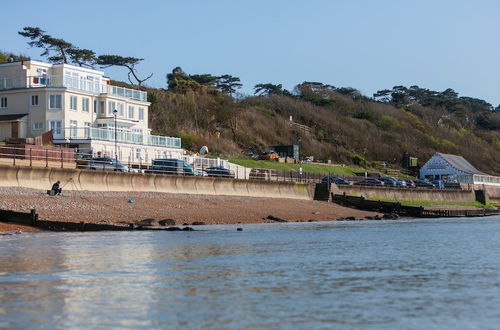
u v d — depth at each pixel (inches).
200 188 3218.5
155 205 2721.5
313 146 6481.3
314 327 812.0
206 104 5802.2
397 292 1025.5
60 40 5629.9
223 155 5022.1
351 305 929.5
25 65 3659.0
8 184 2425.0
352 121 7775.6
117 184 2829.7
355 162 6471.5
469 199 5561.0
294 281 1114.1
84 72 3897.6
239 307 911.0
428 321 848.3
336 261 1375.5
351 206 3828.7
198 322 829.8
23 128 3545.8
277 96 7568.9
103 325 812.0
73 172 2650.1
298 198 3823.8
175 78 6363.2
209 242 1739.7
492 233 2278.5
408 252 1577.3
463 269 1273.4
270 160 5142.7
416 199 4815.5
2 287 1037.8
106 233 1978.3
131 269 1229.7
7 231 1952.5
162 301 946.1
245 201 3287.4
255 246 1659.7
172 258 1390.3
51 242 1670.8
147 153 3742.6
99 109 3750.0
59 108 3526.1
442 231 2380.7
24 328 796.0
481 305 938.7
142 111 4114.2
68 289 1024.9
